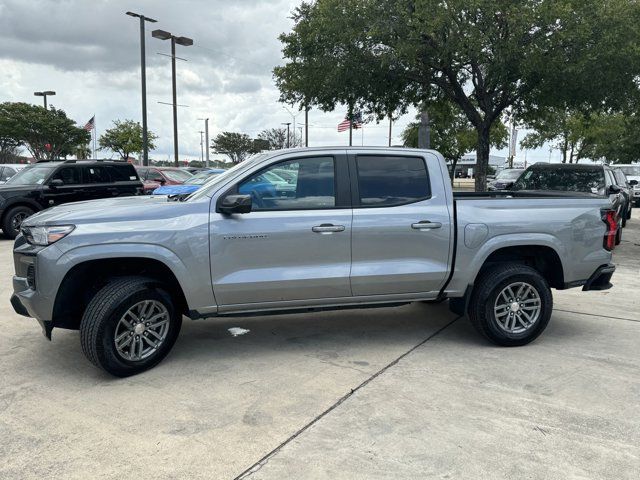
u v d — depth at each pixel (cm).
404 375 434
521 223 498
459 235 486
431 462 308
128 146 3878
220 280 439
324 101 1465
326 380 423
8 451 319
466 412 369
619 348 503
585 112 1404
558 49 1139
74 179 1241
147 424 352
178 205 439
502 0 1116
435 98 1620
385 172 482
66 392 401
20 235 450
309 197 462
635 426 351
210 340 522
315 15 1314
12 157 4678
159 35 2797
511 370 446
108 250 411
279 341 520
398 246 475
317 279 456
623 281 817
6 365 455
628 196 1511
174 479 292
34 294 409
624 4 1110
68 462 307
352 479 291
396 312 629
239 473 298
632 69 1170
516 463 307
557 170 1128
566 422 356
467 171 6481
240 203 421
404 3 1179
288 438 334
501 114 1588
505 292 499
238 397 392
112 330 411
